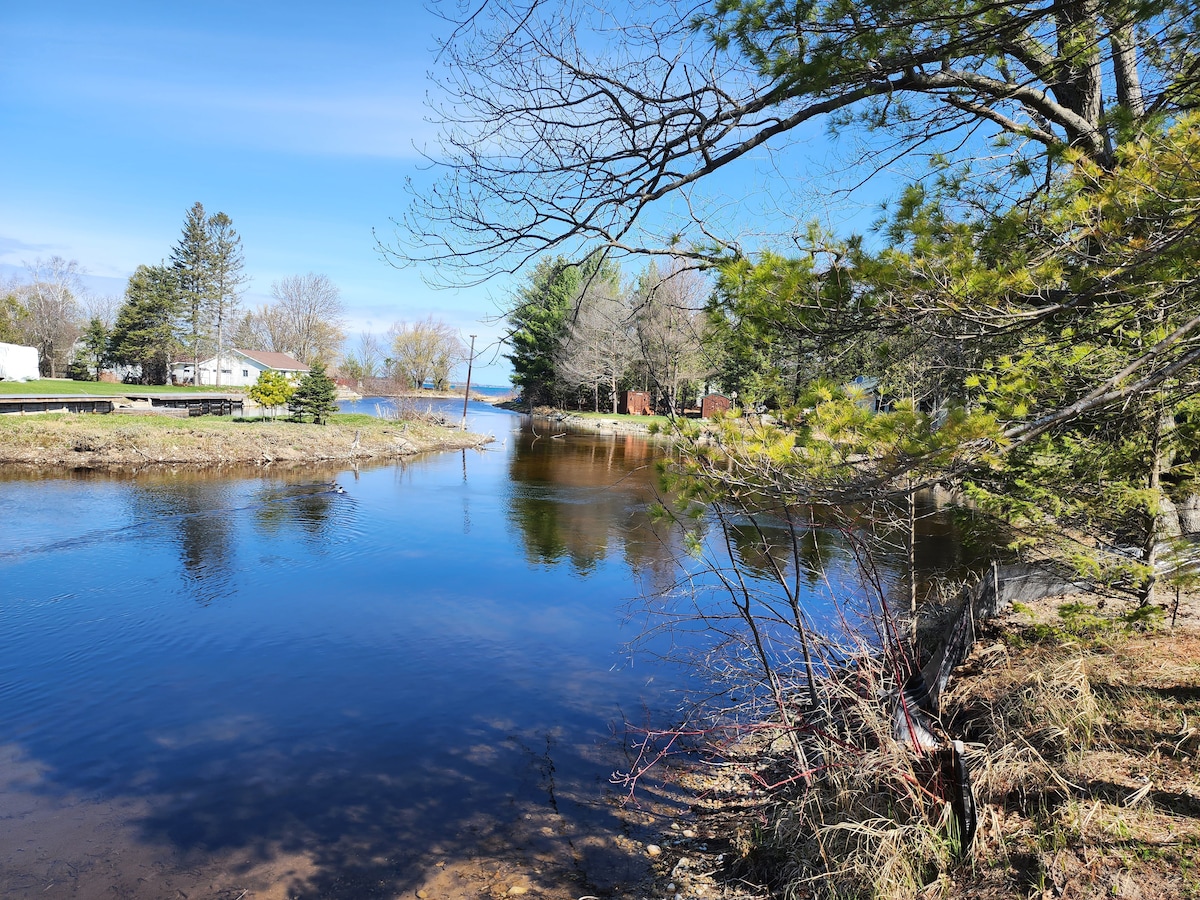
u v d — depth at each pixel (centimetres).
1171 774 378
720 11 360
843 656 527
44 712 676
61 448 2162
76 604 986
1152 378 272
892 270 312
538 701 713
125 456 2181
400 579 1142
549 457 2906
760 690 659
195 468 2205
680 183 418
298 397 3259
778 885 403
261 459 2412
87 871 450
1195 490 603
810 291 337
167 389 5156
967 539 724
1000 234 339
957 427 272
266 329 8581
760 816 481
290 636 888
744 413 353
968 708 511
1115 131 378
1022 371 380
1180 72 383
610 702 710
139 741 625
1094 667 537
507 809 525
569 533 1502
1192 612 657
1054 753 421
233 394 5081
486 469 2495
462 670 791
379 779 567
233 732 643
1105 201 304
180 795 541
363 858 466
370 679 764
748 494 345
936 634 695
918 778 402
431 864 459
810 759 465
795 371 407
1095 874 317
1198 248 284
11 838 484
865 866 355
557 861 462
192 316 6350
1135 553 629
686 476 359
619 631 916
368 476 2227
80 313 6969
